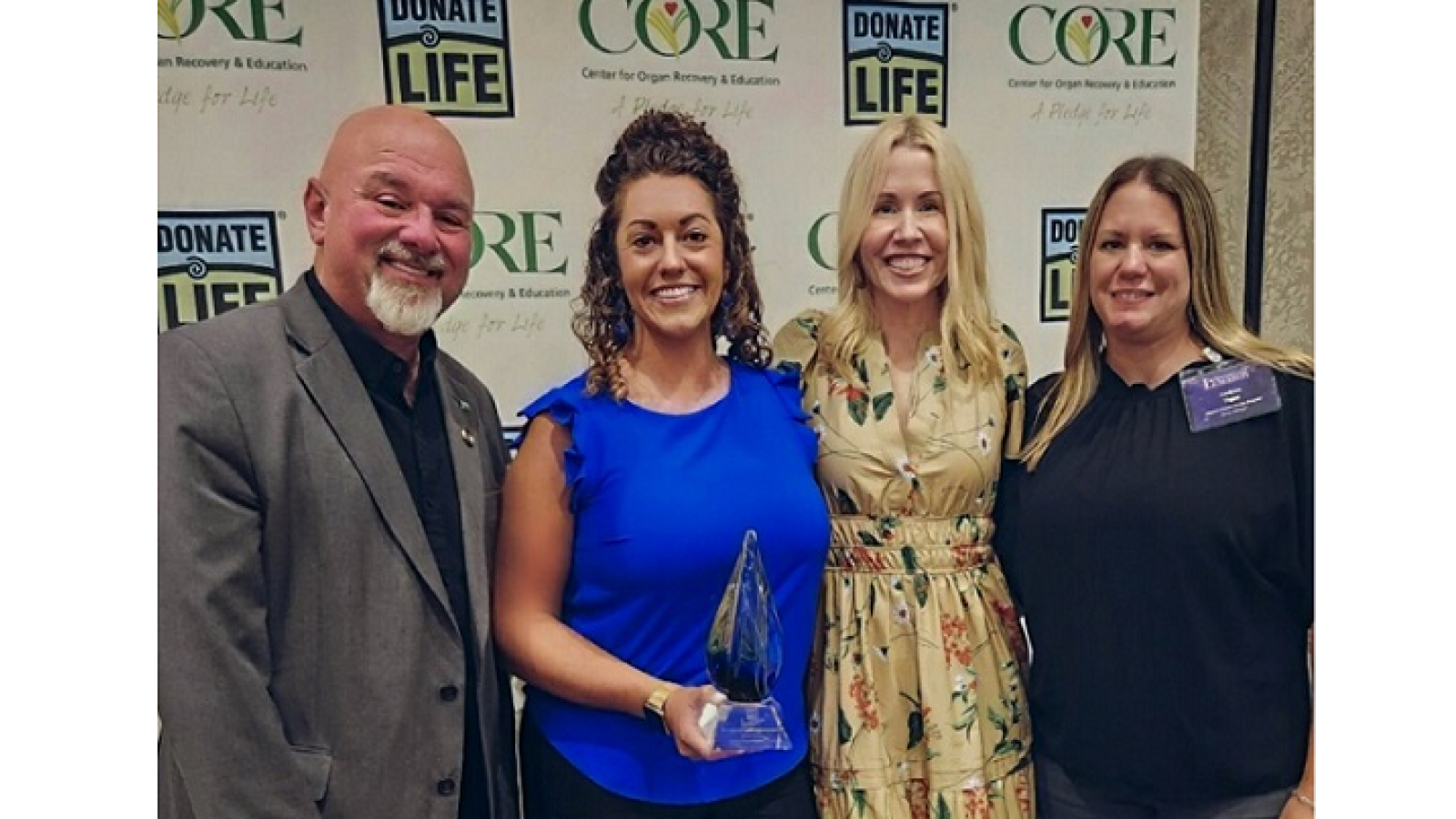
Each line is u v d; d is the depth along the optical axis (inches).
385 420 57.7
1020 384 66.3
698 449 60.6
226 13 56.7
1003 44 65.5
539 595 60.5
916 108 64.7
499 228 60.0
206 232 57.2
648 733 61.2
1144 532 66.9
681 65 61.6
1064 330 66.9
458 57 59.1
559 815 61.6
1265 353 67.8
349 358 57.4
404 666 57.7
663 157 60.9
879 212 64.3
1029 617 67.4
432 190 58.7
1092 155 66.9
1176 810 68.9
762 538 60.6
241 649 55.8
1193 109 68.2
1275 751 69.0
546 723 61.5
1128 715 68.0
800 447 62.5
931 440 64.2
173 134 56.6
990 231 65.6
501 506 60.2
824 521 62.6
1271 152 68.4
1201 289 67.5
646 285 61.0
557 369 60.7
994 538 67.0
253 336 56.6
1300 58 68.3
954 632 64.7
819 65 63.2
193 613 55.5
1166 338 67.1
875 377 64.2
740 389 62.1
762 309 63.1
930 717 64.3
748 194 62.7
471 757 60.2
